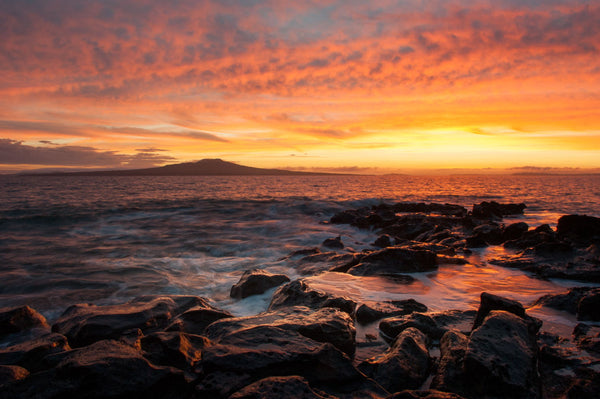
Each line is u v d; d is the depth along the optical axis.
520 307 5.74
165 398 4.09
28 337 7.32
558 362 4.65
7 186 90.00
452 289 9.52
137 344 4.96
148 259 15.64
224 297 10.12
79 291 11.21
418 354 5.02
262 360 4.39
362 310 7.18
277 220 29.38
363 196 61.84
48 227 25.08
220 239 20.92
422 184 125.19
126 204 41.44
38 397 3.81
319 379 4.31
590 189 87.50
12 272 13.42
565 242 13.32
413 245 15.62
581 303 6.98
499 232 18.50
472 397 4.09
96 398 3.87
